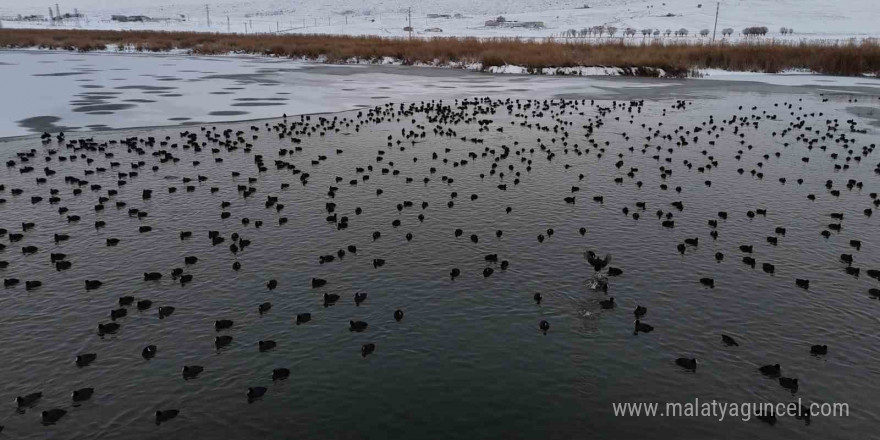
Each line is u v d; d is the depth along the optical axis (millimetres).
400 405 7277
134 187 15836
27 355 8180
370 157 19344
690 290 10156
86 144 20203
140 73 45344
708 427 6949
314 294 9953
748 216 13891
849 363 8125
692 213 14125
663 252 11750
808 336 8773
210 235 12312
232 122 25688
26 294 9875
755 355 8289
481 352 8336
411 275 10672
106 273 10688
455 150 20391
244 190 15641
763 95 36438
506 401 7359
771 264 11227
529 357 8219
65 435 6711
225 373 7840
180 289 10102
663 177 17078
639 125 25625
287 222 13312
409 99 33125
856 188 16344
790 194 15727
